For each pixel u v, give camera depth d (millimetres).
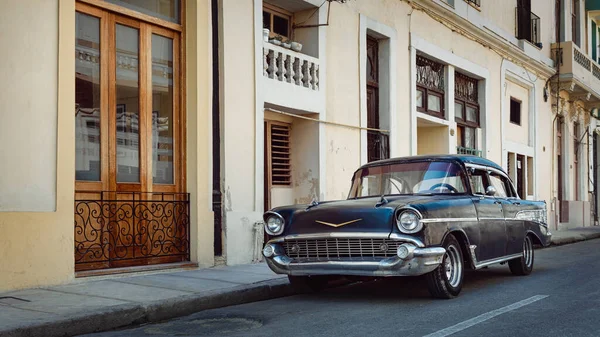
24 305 6777
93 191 9008
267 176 12383
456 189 8516
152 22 10000
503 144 21359
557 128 26641
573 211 26797
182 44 10492
